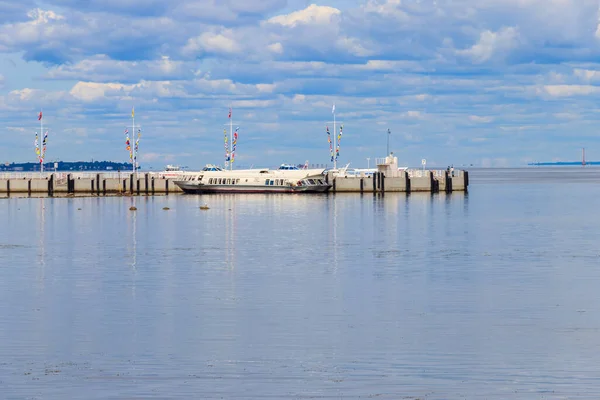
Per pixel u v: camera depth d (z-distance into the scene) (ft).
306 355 157.58
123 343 166.81
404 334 173.27
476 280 244.83
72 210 581.53
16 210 583.17
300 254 314.14
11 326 181.88
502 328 178.29
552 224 460.55
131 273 261.85
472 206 623.77
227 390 138.10
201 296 218.59
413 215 525.75
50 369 149.18
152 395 135.95
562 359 153.69
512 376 144.05
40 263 288.10
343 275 256.52
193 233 407.23
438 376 144.46
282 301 210.79
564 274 256.52
